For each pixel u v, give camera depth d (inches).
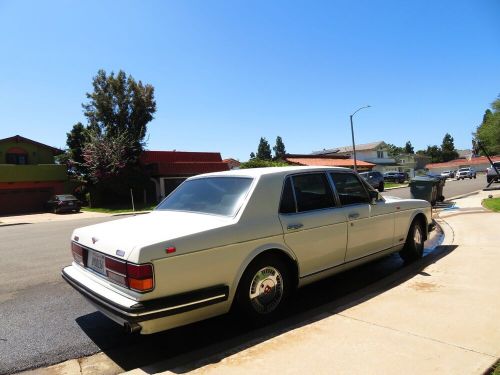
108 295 142.5
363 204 218.1
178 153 1588.3
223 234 151.7
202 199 183.6
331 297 205.6
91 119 1529.3
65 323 188.2
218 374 125.3
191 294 141.7
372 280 232.1
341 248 199.8
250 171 187.5
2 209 1332.4
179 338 163.2
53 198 1294.3
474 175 2196.1
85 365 146.2
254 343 145.9
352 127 1355.8
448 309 167.5
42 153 1498.5
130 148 1443.2
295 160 2041.1
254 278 163.5
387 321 157.8
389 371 120.6
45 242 482.6
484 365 121.6
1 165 1316.4
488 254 259.4
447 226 390.9
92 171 1411.2
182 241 141.2
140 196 1478.8
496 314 159.9
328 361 128.6
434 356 128.5
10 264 339.3
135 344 161.0
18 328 183.3
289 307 191.8
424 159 3597.4
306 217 182.5
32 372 142.3
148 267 133.1
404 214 248.1
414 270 235.1
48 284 262.7
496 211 466.9
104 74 1528.1
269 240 166.2
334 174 208.5
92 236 161.3
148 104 1539.1
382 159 2780.5
